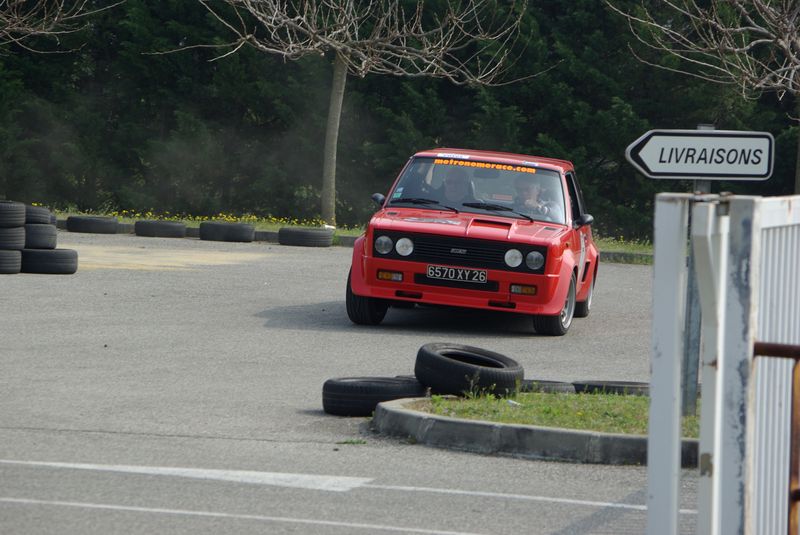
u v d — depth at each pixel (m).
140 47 85.31
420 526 12.77
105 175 86.62
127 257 46.97
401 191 32.06
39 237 40.12
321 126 83.94
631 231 78.44
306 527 12.52
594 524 13.12
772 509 9.55
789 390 9.77
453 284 29.69
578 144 79.06
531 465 16.00
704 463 8.74
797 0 41.00
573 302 31.72
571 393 20.80
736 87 53.59
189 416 18.55
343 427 18.20
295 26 61.78
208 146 84.88
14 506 12.90
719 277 8.72
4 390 20.22
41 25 64.31
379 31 63.88
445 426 16.98
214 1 84.88
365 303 30.59
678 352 8.84
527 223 30.89
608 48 78.75
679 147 17.80
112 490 13.78
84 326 28.56
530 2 81.94
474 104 79.44
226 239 57.25
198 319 30.66
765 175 17.53
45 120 86.31
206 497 13.64
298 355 25.56
